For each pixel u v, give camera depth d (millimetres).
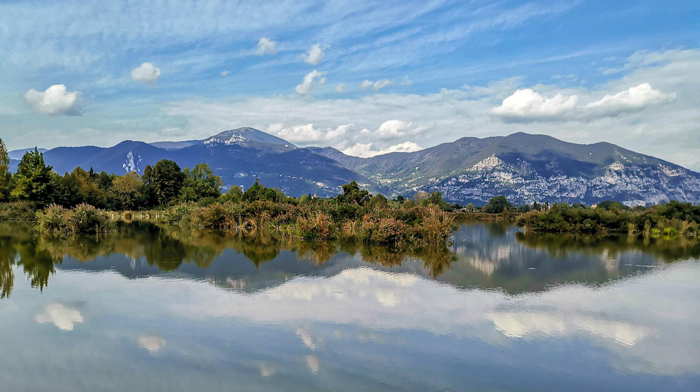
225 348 9727
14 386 7930
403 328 11211
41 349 9570
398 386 8164
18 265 19047
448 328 11281
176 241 28156
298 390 7910
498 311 12805
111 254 22266
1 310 12266
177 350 9586
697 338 10914
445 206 71125
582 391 8164
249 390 7879
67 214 32469
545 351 9938
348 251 24297
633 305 13781
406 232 28359
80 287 14945
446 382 8375
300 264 19766
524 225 43656
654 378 8727
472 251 25641
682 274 19078
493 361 9352
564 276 18234
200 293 14227
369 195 47375
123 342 9992
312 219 30578
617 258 23594
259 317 11852
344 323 11492
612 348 10180
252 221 37375
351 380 8344
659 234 38062
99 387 7910
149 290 14578
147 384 8039
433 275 17859
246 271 17969
